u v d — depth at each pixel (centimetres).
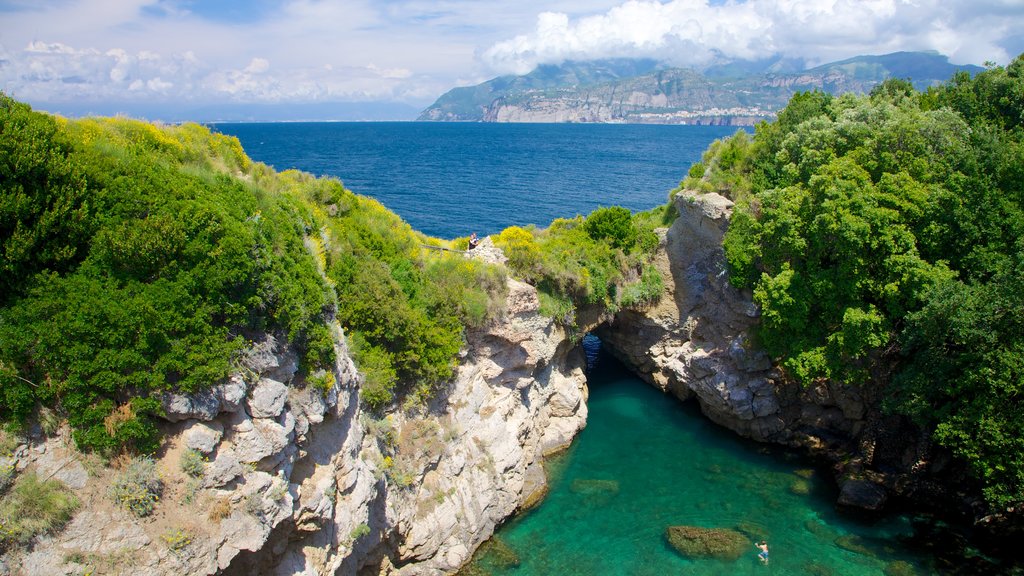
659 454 3988
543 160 18062
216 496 1794
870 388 3734
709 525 3244
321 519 2138
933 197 3481
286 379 2131
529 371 3803
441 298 3312
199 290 1894
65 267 1795
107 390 1694
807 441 3997
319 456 2259
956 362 3023
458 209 9338
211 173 2425
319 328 2294
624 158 18912
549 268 4056
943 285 3175
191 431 1805
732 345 4200
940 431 3006
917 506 3362
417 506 2889
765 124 5041
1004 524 3066
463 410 3303
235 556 1791
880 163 3722
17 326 1639
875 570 2894
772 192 3981
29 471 1575
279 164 15212
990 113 4416
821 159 3912
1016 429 2833
